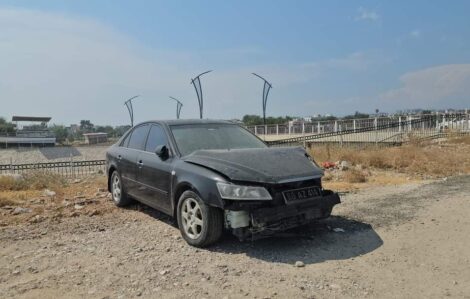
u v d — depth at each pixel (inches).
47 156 2393.0
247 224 196.9
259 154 219.8
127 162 286.2
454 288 157.6
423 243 208.2
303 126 1298.0
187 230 216.7
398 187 376.2
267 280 167.0
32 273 179.8
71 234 238.1
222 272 175.9
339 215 267.4
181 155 234.5
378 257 191.3
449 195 319.9
